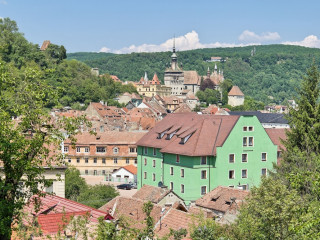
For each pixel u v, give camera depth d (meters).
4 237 25.14
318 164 44.72
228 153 86.88
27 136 28.36
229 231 33.50
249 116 88.81
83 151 133.62
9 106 28.33
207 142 87.38
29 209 34.38
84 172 133.25
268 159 90.81
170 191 66.00
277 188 31.25
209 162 86.12
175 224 42.56
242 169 88.38
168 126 99.75
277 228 29.62
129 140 133.75
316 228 25.97
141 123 188.12
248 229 31.78
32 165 27.36
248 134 88.69
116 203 53.56
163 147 93.44
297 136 67.44
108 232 24.56
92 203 74.38
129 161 132.50
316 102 69.81
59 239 26.50
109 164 132.75
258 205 31.52
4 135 26.64
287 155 66.00
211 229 28.52
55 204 36.78
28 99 28.61
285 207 29.45
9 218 25.30
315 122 67.81
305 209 28.55
